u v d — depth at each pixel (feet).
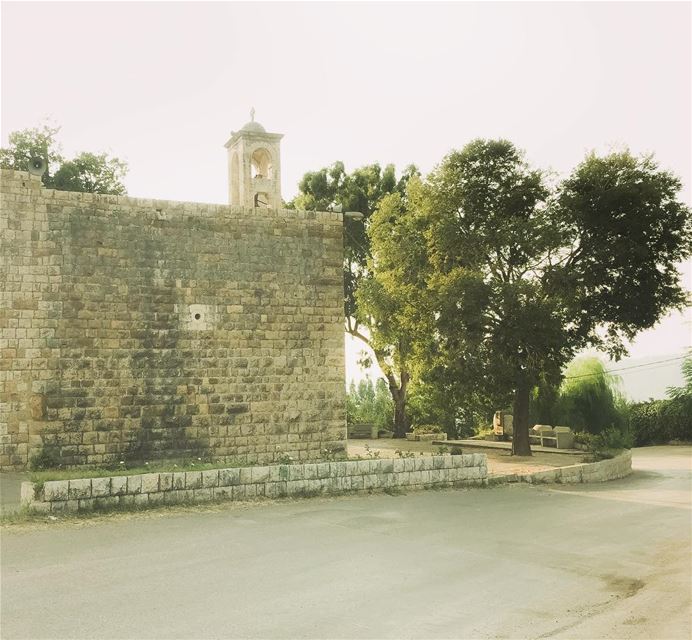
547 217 86.99
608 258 84.23
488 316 85.10
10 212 59.47
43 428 59.11
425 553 36.96
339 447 72.08
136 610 25.59
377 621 25.91
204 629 24.07
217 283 67.82
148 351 63.93
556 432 101.60
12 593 26.99
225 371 67.36
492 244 86.43
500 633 25.54
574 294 84.94
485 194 90.33
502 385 84.43
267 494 50.29
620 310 88.43
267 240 70.74
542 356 83.35
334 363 72.84
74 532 37.24
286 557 34.40
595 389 117.60
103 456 61.21
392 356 123.75
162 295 65.05
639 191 84.17
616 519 50.57
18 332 59.00
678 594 31.78
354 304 137.90
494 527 45.21
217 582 29.60
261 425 68.59
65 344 60.59
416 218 103.14
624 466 84.84
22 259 59.62
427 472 60.34
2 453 57.72
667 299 89.25
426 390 113.19
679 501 60.75
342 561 34.27
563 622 27.30
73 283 61.36
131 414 62.75
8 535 36.04
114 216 63.57
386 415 153.17
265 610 26.40
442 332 86.99
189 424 65.21
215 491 47.73
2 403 58.08
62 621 24.12
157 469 49.67
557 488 68.44
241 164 76.18
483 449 102.32
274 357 69.87
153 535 37.35
